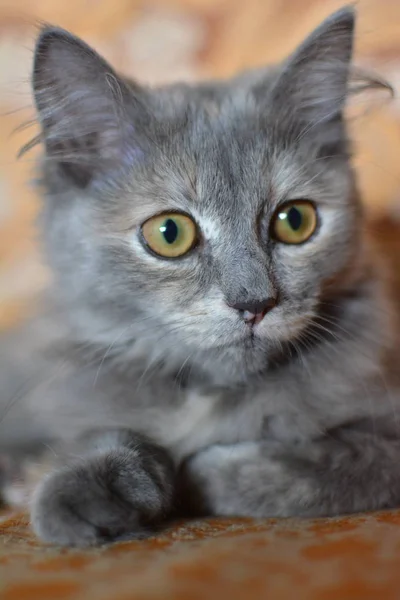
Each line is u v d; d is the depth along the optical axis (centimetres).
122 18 42
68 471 26
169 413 28
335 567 22
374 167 40
